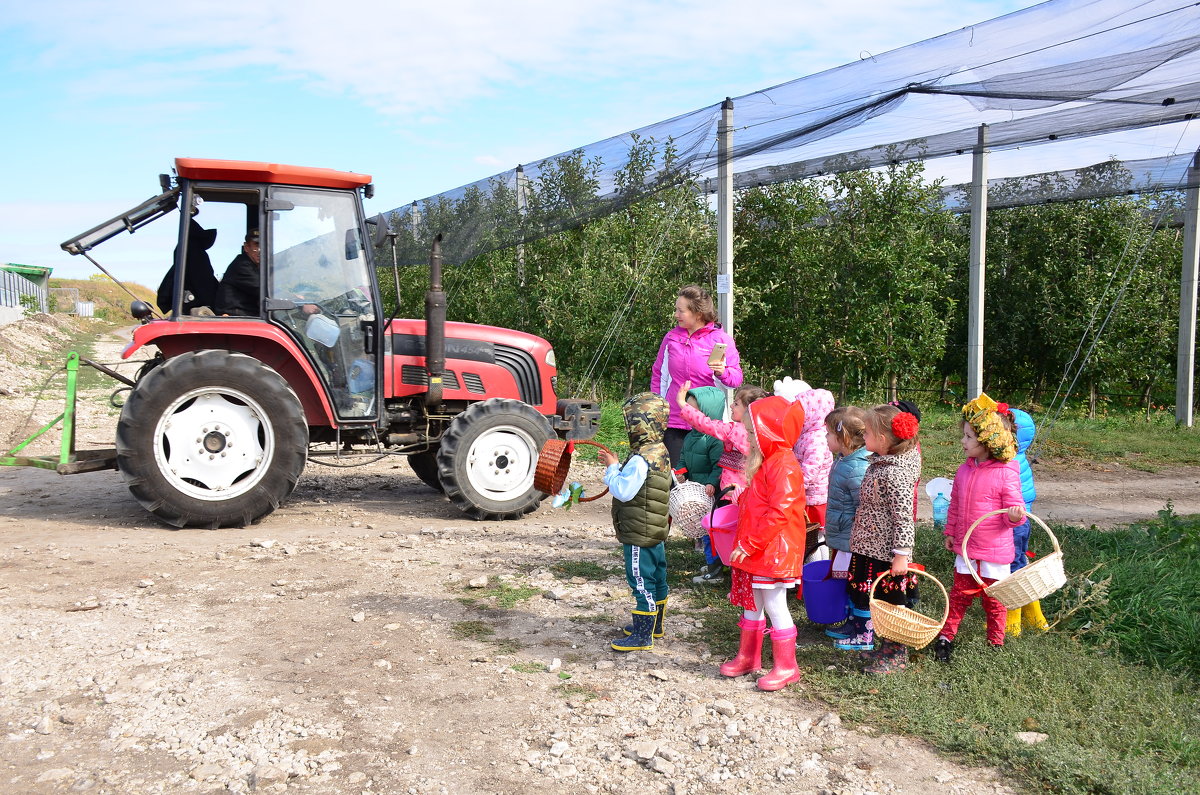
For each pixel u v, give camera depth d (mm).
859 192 13953
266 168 6297
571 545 5977
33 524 6297
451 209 12305
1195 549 5629
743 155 8531
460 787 2803
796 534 3604
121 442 5895
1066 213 15570
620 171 9477
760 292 13719
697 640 4219
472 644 4082
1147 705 3336
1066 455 11469
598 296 12625
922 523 6473
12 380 15859
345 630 4215
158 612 4395
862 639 4020
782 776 2879
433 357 6844
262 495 6207
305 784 2801
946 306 16453
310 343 6590
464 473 6703
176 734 3107
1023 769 2906
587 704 3434
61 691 3447
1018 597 3672
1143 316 15695
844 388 14695
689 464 5191
